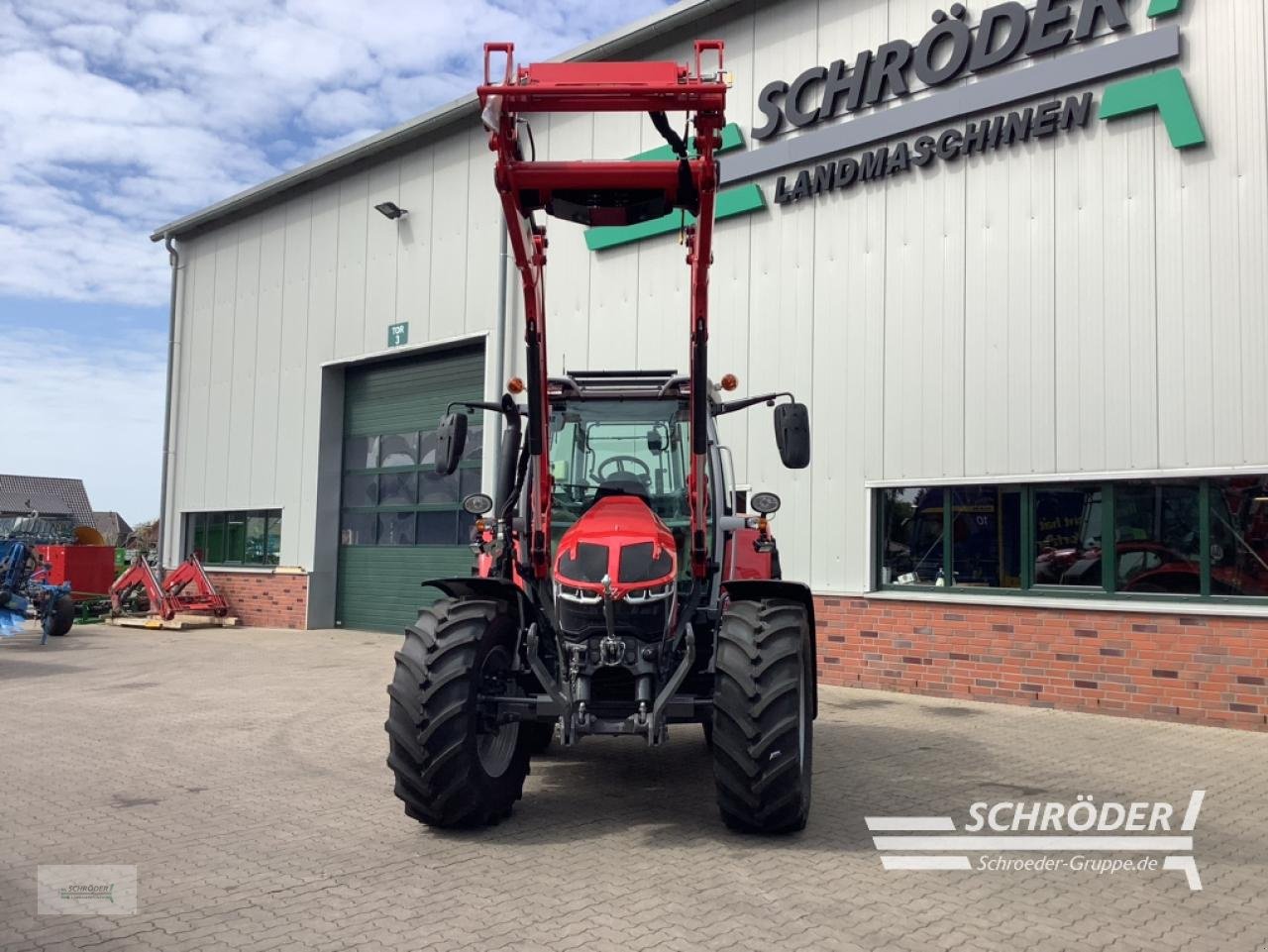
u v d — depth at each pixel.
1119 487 9.41
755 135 12.05
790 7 11.87
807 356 11.55
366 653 14.39
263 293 19.28
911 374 10.74
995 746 7.82
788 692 5.16
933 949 3.92
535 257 5.84
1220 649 8.64
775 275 11.88
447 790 5.27
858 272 11.21
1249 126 8.82
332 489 18.02
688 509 6.39
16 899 4.45
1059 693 9.51
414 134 16.39
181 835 5.43
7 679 11.70
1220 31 9.00
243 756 7.48
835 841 5.33
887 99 11.04
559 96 5.07
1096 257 9.60
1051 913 4.32
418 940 3.98
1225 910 4.38
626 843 5.30
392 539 17.22
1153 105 9.29
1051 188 9.91
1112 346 9.45
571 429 6.66
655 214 5.54
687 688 5.95
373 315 17.16
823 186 11.47
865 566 10.94
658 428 6.61
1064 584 9.69
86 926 4.13
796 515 11.49
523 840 5.35
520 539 6.19
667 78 5.10
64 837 5.39
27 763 7.23
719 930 4.09
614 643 5.32
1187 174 9.12
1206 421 8.91
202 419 20.41
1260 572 8.60
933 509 10.62
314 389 18.06
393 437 17.31
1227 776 6.85
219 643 15.71
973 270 10.38
